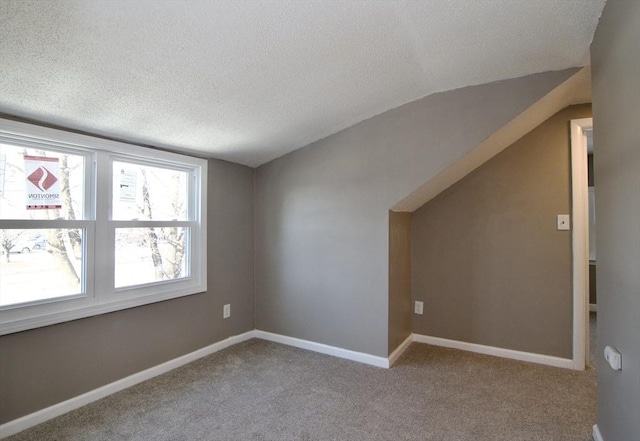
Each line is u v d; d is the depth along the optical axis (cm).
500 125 238
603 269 168
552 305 283
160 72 177
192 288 291
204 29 151
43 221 206
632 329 133
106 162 238
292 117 259
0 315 187
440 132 257
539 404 223
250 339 346
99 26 140
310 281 318
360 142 291
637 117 123
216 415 210
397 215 302
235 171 334
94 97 188
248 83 202
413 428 197
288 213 332
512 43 187
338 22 161
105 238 236
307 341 319
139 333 254
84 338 223
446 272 325
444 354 306
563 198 280
